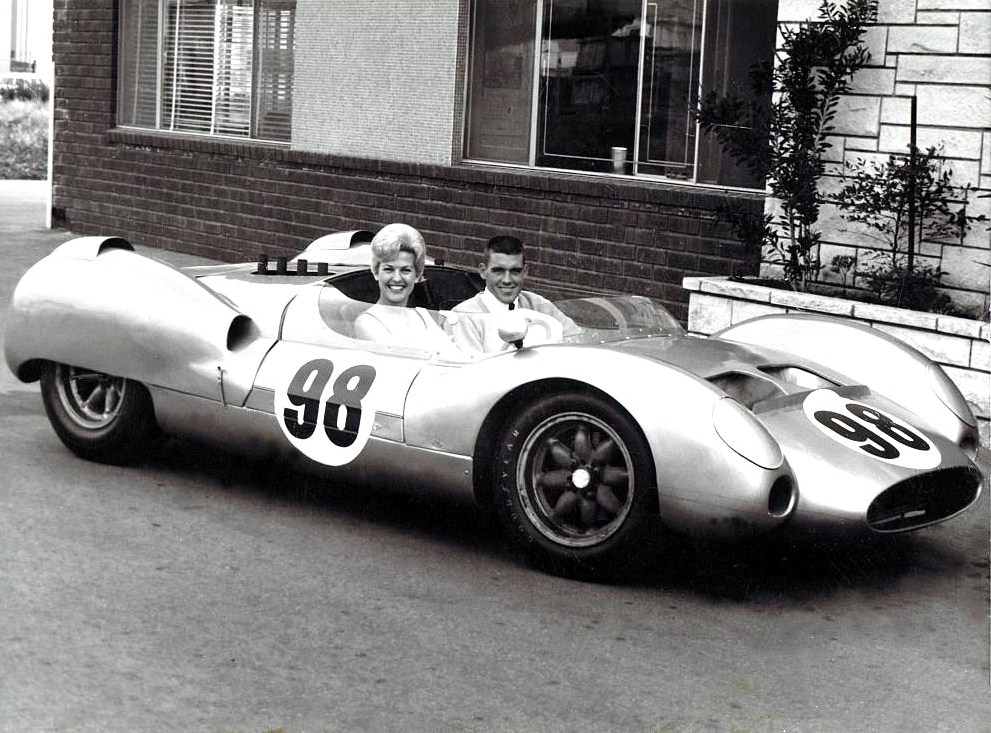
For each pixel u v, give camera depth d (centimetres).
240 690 336
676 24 933
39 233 1453
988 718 341
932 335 671
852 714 340
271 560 441
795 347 527
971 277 732
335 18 1157
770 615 414
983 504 565
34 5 3847
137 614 384
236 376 502
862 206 730
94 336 529
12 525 460
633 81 962
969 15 724
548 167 1026
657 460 409
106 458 545
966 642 399
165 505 496
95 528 463
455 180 1069
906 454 441
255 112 1262
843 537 414
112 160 1412
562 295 1002
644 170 963
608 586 433
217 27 1292
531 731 320
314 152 1187
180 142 1320
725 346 498
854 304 698
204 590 408
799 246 771
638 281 955
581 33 992
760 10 884
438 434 451
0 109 3053
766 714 338
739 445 402
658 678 358
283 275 571
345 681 345
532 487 436
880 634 402
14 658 346
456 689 344
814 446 429
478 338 467
